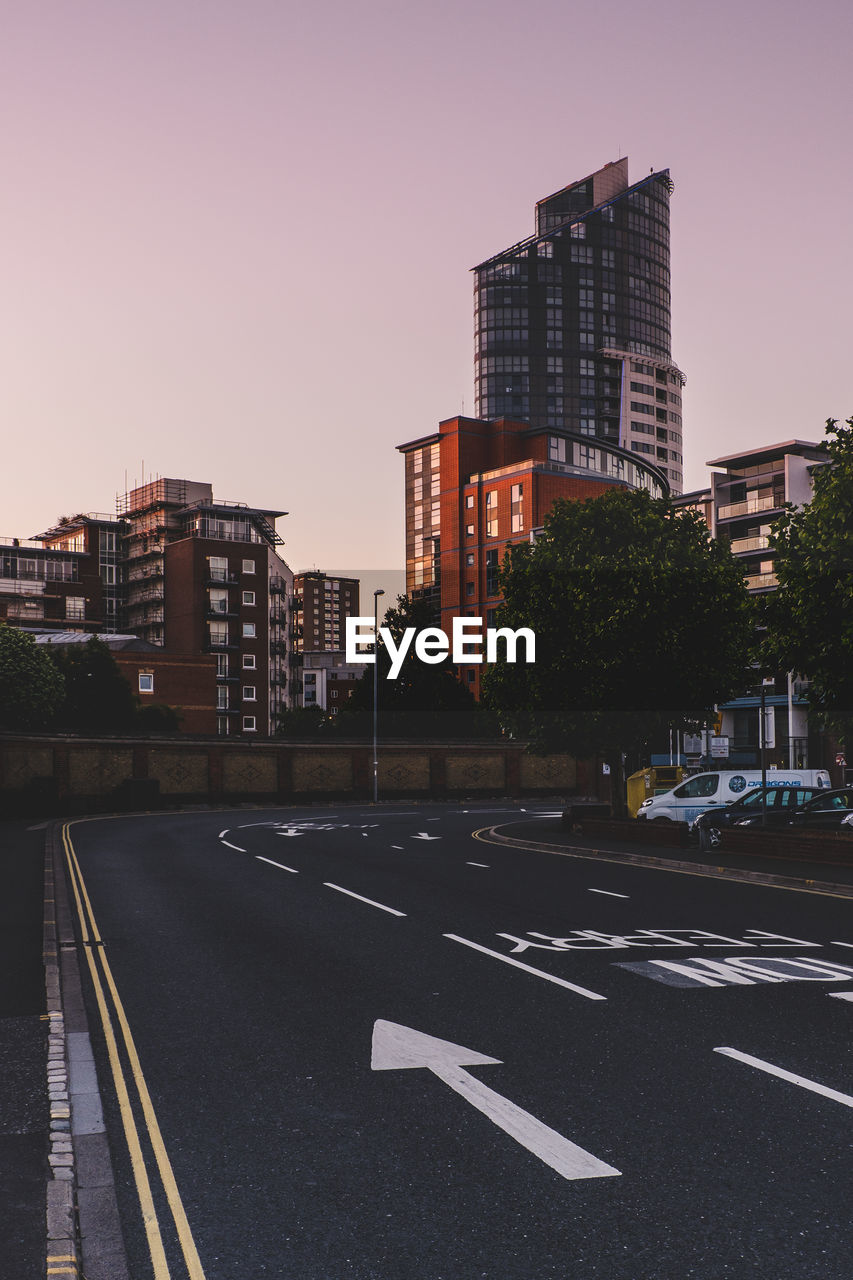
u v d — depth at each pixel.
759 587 72.56
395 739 61.25
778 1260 4.51
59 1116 6.46
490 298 171.25
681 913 15.16
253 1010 9.30
